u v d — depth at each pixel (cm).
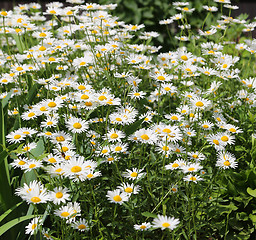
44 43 176
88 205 151
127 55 185
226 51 224
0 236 148
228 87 197
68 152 143
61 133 145
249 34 238
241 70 209
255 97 177
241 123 173
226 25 206
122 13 277
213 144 150
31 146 145
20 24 179
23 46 203
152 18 277
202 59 185
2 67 193
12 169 158
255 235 158
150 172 154
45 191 135
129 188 140
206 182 156
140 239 144
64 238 140
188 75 170
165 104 187
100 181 151
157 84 186
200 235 155
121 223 145
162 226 128
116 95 170
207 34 198
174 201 150
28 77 180
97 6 186
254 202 158
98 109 166
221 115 165
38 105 148
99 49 173
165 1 276
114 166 151
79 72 179
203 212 153
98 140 158
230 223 157
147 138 143
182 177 147
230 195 159
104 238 145
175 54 177
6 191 148
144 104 177
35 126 169
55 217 138
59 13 189
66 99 156
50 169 137
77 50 192
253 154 163
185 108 163
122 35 193
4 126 160
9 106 178
